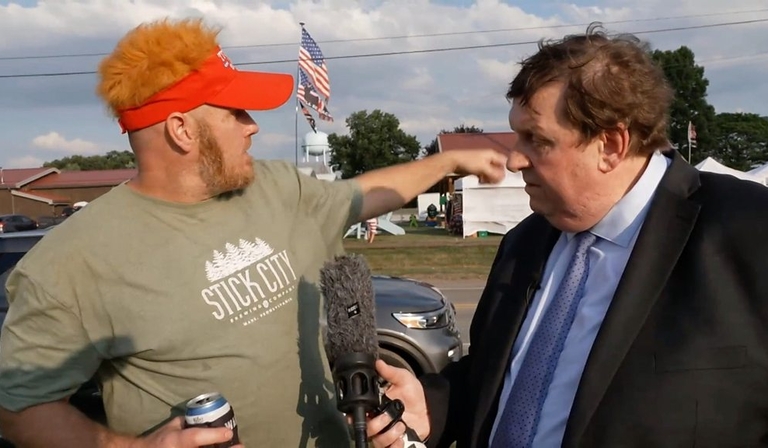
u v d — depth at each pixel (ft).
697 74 188.55
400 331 17.11
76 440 5.77
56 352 5.93
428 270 52.11
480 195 75.87
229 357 6.23
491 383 6.01
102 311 6.04
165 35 6.15
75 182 178.19
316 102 55.52
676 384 4.73
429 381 6.69
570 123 5.16
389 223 88.58
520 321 6.05
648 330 4.94
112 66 6.19
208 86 6.18
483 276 48.78
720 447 4.68
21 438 5.90
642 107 5.05
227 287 6.35
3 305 11.65
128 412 6.28
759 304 4.70
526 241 6.41
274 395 6.44
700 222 5.09
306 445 6.73
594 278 5.52
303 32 55.52
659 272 5.04
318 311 7.01
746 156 209.56
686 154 187.73
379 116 173.37
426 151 176.35
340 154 173.37
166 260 6.21
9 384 5.83
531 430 5.51
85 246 6.02
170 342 6.09
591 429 4.92
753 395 4.65
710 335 4.71
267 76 6.70
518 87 5.44
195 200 6.48
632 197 5.37
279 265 6.72
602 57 5.07
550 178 5.43
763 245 4.81
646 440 4.77
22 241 12.42
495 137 107.65
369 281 5.60
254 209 6.82
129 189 6.48
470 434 6.15
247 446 6.39
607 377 4.93
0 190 171.42
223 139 6.33
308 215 7.36
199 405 5.21
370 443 5.48
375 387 5.34
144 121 6.20
